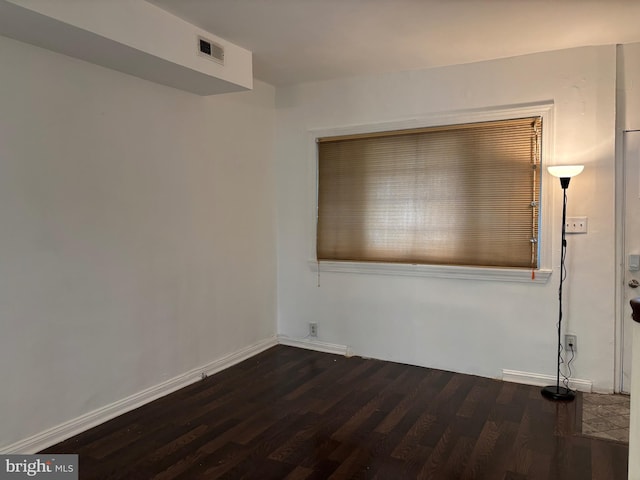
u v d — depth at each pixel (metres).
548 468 2.47
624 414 3.10
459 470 2.46
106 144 3.00
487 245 3.75
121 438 2.81
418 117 3.94
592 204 3.40
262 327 4.55
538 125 3.53
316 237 4.50
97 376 3.00
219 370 3.98
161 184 3.41
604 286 3.40
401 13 2.79
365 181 4.23
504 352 3.74
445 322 3.96
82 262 2.88
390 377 3.82
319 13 2.79
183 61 2.93
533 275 3.55
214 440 2.79
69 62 2.76
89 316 2.94
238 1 2.63
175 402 3.34
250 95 4.29
